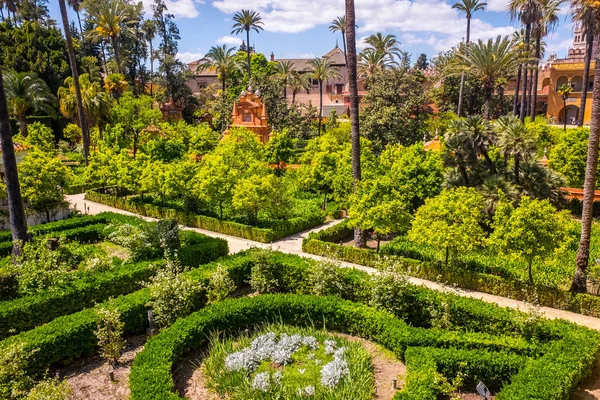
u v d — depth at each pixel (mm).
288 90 82625
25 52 52469
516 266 17688
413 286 13188
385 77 38531
